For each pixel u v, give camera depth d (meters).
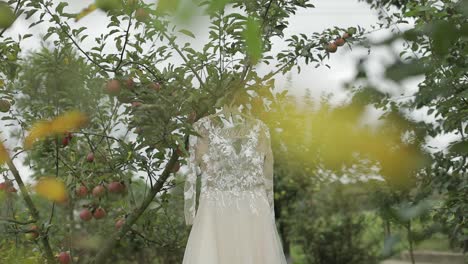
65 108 3.58
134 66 3.50
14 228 3.64
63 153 3.97
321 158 0.53
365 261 6.09
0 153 0.95
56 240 4.13
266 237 3.35
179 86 3.46
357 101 0.52
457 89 0.75
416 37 0.55
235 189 3.36
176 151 3.52
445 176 2.62
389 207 0.58
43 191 0.79
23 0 2.87
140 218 4.21
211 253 3.20
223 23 2.99
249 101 3.42
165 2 0.44
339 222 6.44
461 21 0.52
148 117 3.20
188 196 3.37
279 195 6.38
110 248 3.80
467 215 2.06
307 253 6.48
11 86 3.73
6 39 3.41
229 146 3.38
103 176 3.68
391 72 0.53
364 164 0.51
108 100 4.54
